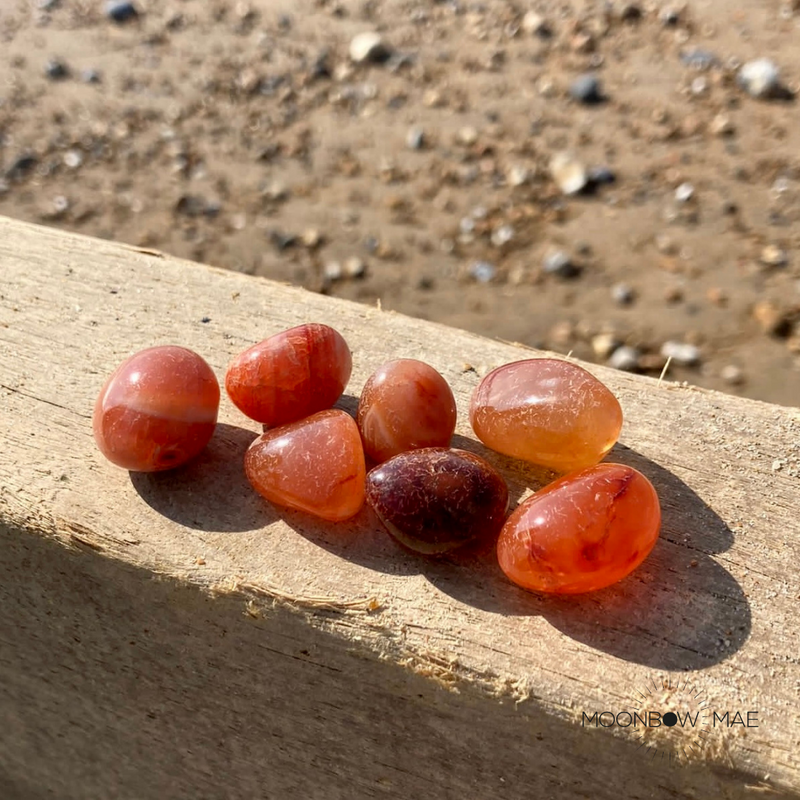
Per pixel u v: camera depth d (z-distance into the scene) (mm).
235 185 556
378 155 567
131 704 250
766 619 212
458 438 243
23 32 697
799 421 243
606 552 206
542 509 209
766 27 637
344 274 496
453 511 212
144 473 236
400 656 211
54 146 594
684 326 458
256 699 232
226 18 699
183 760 255
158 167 574
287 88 625
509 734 211
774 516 227
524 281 486
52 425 245
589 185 533
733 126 564
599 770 208
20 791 297
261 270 502
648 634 211
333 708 225
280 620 218
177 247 518
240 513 230
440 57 639
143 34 688
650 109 581
